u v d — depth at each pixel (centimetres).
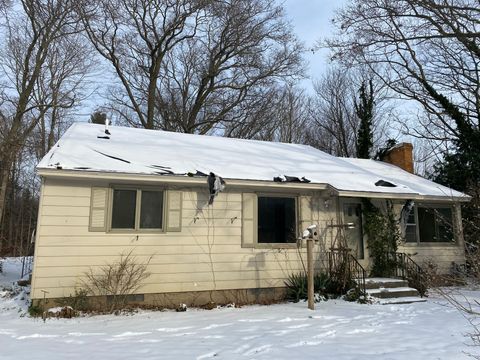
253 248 1037
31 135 2175
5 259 1988
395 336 668
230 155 1197
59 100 2206
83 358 524
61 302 838
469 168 1586
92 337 645
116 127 1327
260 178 1017
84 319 786
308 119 3419
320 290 1051
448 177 1652
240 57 2623
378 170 1529
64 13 2081
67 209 870
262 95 2723
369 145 1959
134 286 906
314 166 1243
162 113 2577
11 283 1184
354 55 1486
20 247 2423
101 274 879
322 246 1125
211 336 657
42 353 543
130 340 628
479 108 1845
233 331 695
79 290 855
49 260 843
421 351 575
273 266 1053
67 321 764
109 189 913
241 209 1041
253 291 1024
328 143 3403
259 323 764
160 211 956
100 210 898
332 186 1075
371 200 1262
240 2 2491
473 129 1666
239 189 1046
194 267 967
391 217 1254
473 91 1869
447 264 1335
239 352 564
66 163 859
